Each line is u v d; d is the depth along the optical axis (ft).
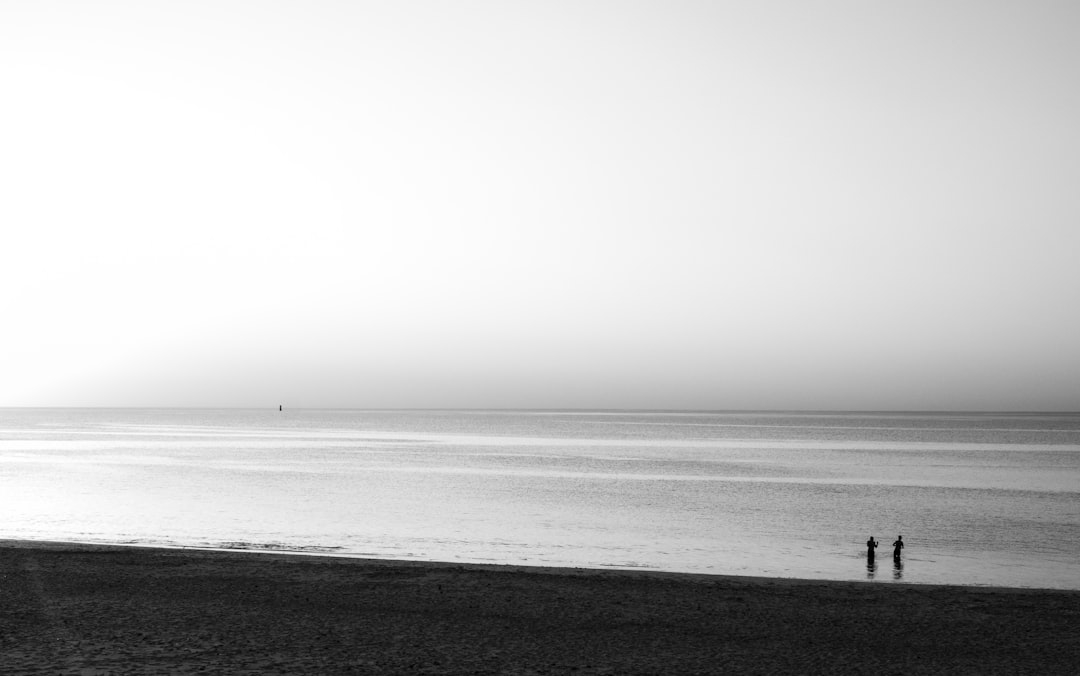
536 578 81.30
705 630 62.80
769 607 70.49
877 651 57.88
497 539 122.31
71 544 100.58
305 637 58.59
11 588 72.69
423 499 172.96
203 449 361.30
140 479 214.90
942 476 245.45
